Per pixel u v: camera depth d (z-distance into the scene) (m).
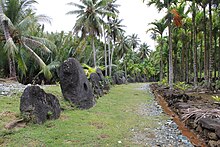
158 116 9.07
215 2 15.60
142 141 5.68
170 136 6.27
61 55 23.92
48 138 5.33
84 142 5.25
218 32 21.39
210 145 5.41
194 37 17.83
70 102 9.37
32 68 22.42
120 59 44.31
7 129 5.57
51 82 24.19
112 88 23.62
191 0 16.70
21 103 6.41
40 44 17.69
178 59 33.84
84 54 28.39
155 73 54.16
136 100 14.19
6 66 20.42
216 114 4.98
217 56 26.42
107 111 9.52
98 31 24.66
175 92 14.76
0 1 16.27
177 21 17.23
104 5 24.67
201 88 17.30
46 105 6.89
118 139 5.64
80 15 23.81
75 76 9.66
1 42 17.41
